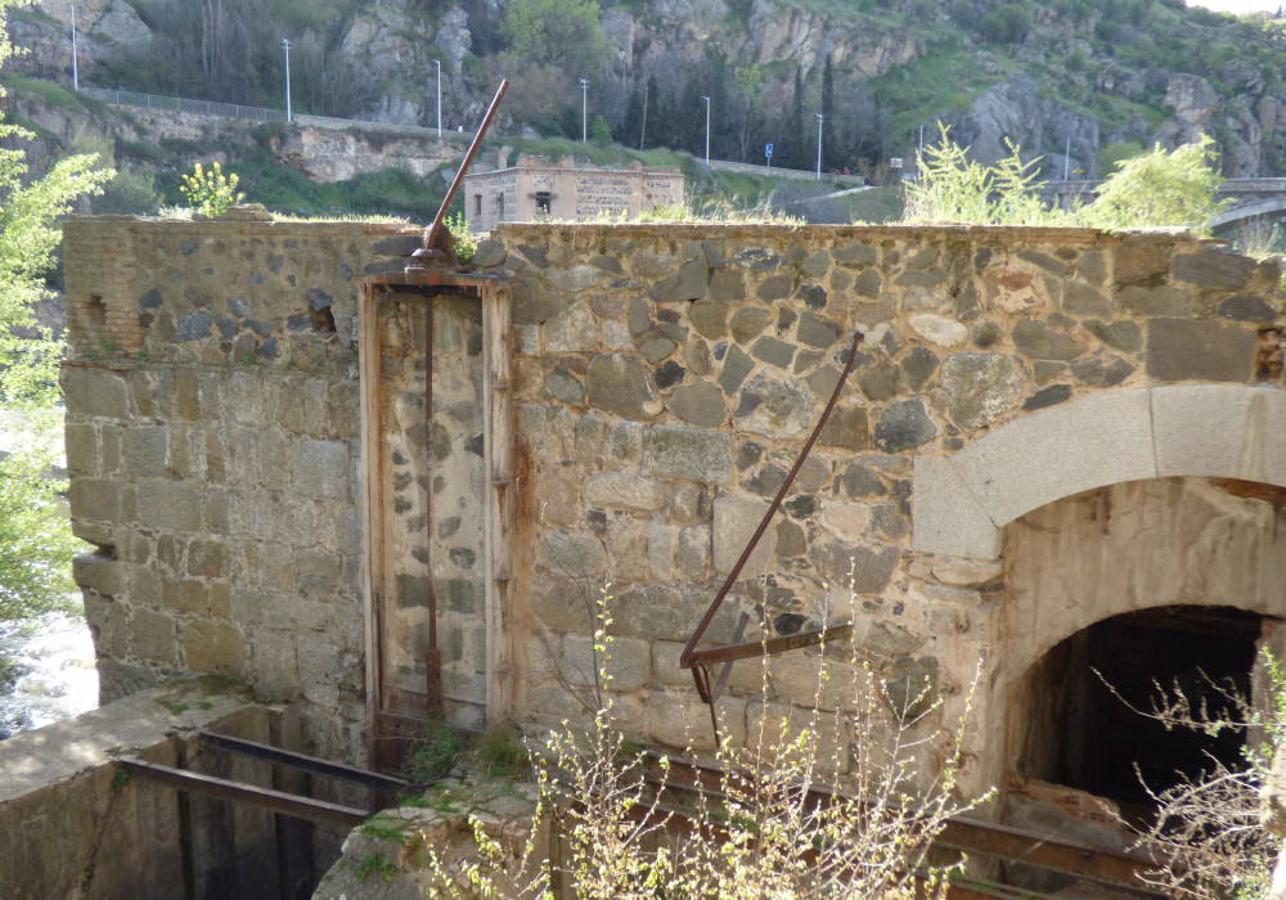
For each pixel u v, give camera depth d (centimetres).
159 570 696
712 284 512
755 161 8919
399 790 565
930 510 477
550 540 566
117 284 678
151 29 7200
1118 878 446
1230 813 379
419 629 605
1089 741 779
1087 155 9550
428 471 588
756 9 10112
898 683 491
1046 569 496
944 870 383
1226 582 461
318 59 7631
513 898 454
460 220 610
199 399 663
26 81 5325
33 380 1355
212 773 629
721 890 355
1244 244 499
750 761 521
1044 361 448
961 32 11025
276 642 663
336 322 613
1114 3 11519
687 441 526
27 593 1228
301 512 642
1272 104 9969
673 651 541
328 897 479
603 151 7262
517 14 8600
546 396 557
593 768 480
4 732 1002
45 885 557
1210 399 418
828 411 477
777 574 513
